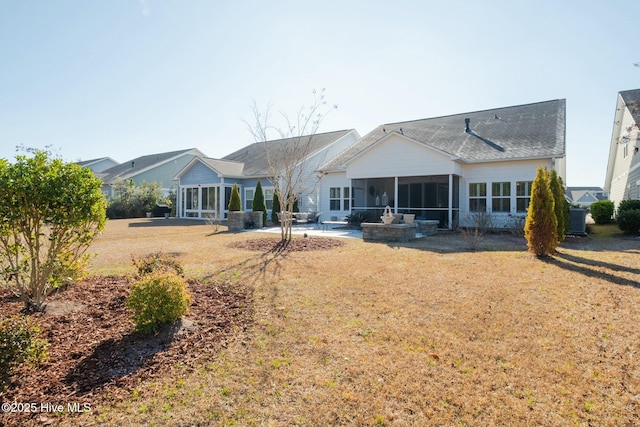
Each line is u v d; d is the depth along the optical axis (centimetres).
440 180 1878
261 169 2339
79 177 457
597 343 360
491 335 381
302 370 310
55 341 361
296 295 525
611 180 2461
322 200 2091
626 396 270
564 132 1495
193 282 599
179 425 239
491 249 962
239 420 244
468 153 1575
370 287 566
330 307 472
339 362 324
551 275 636
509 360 327
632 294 514
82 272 504
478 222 1352
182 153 3600
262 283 593
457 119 2019
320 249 970
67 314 438
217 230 1591
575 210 1277
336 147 2459
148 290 383
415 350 346
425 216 1806
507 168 1490
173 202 2964
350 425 240
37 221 445
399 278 623
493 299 502
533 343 361
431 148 1511
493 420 244
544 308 463
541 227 818
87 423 239
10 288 479
